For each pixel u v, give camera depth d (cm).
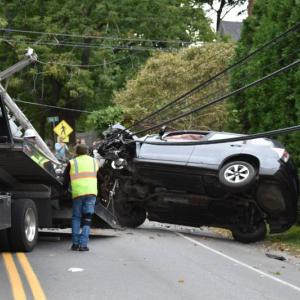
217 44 3862
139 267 1310
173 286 1134
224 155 1847
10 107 1595
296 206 1895
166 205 1975
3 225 1355
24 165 1476
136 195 2005
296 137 2073
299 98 2034
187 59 3844
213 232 2205
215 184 1872
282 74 2162
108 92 5297
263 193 1830
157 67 3806
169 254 1515
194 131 1950
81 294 1038
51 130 5606
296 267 1484
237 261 1491
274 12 2292
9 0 5334
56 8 5281
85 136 5122
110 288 1091
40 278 1155
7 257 1386
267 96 2295
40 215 1605
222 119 3438
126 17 5347
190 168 1877
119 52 5372
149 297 1036
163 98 3688
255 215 1891
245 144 1847
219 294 1091
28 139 1469
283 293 1143
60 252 1484
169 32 5428
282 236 2033
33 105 5494
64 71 4981
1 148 1394
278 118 2214
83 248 1505
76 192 1511
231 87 2622
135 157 1962
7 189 1598
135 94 3819
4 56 5244
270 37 2241
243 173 1806
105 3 5166
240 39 2677
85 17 5228
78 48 5244
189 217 1997
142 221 2081
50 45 5088
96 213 1758
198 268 1343
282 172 1797
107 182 2009
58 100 5431
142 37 5375
